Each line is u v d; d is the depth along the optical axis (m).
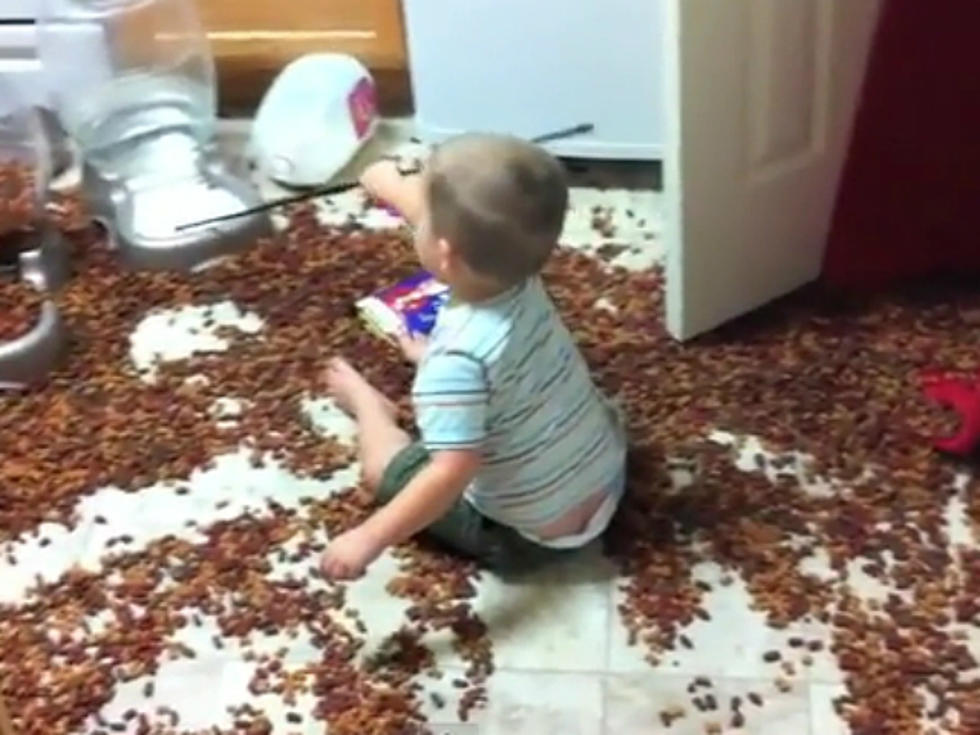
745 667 1.71
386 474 1.84
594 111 2.25
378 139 2.39
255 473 1.93
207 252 2.21
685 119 1.85
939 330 2.05
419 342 2.03
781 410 1.96
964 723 1.64
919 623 1.73
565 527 1.78
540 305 1.69
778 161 1.98
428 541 1.84
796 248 2.07
